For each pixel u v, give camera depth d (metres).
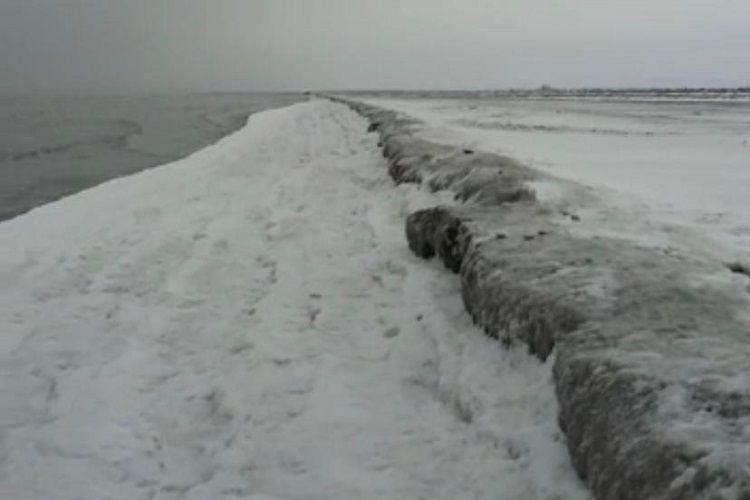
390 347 7.66
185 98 147.88
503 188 11.09
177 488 5.23
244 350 7.73
